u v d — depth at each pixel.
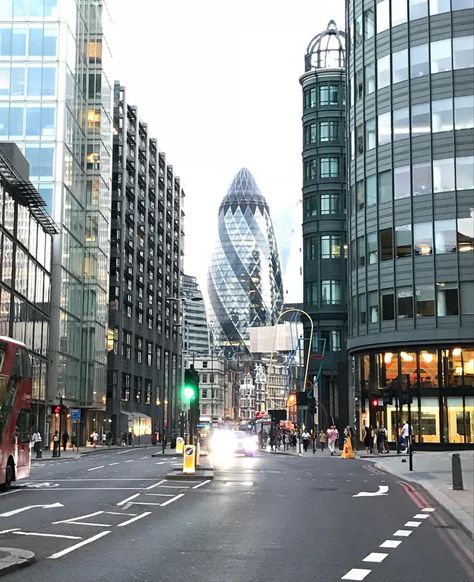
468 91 59.16
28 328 67.12
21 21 78.12
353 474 33.22
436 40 60.66
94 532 15.19
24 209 66.12
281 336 142.12
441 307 58.16
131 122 119.75
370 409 61.59
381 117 63.12
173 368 146.88
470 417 56.69
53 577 10.62
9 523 16.55
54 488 26.08
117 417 107.25
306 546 13.60
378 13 64.25
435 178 59.59
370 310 62.38
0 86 77.50
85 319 86.88
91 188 88.56
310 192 94.19
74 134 82.19
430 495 22.80
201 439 73.50
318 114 95.12
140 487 26.14
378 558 12.39
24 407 27.59
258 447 81.19
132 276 117.62
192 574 10.94
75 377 83.50
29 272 67.75
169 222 146.88
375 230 62.62
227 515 18.11
